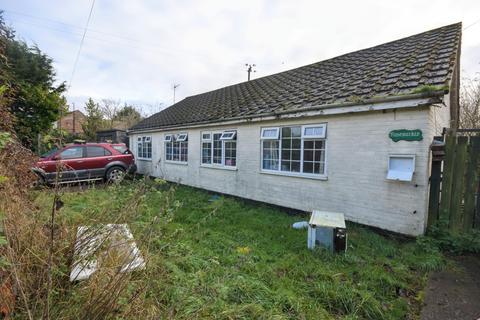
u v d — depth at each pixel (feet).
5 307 5.12
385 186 16.58
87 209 9.01
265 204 24.97
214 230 16.53
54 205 6.07
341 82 21.98
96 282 6.23
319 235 13.52
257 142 25.59
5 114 11.35
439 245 14.11
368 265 11.88
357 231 16.90
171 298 7.48
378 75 19.52
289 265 11.76
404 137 15.55
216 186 31.24
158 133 44.68
